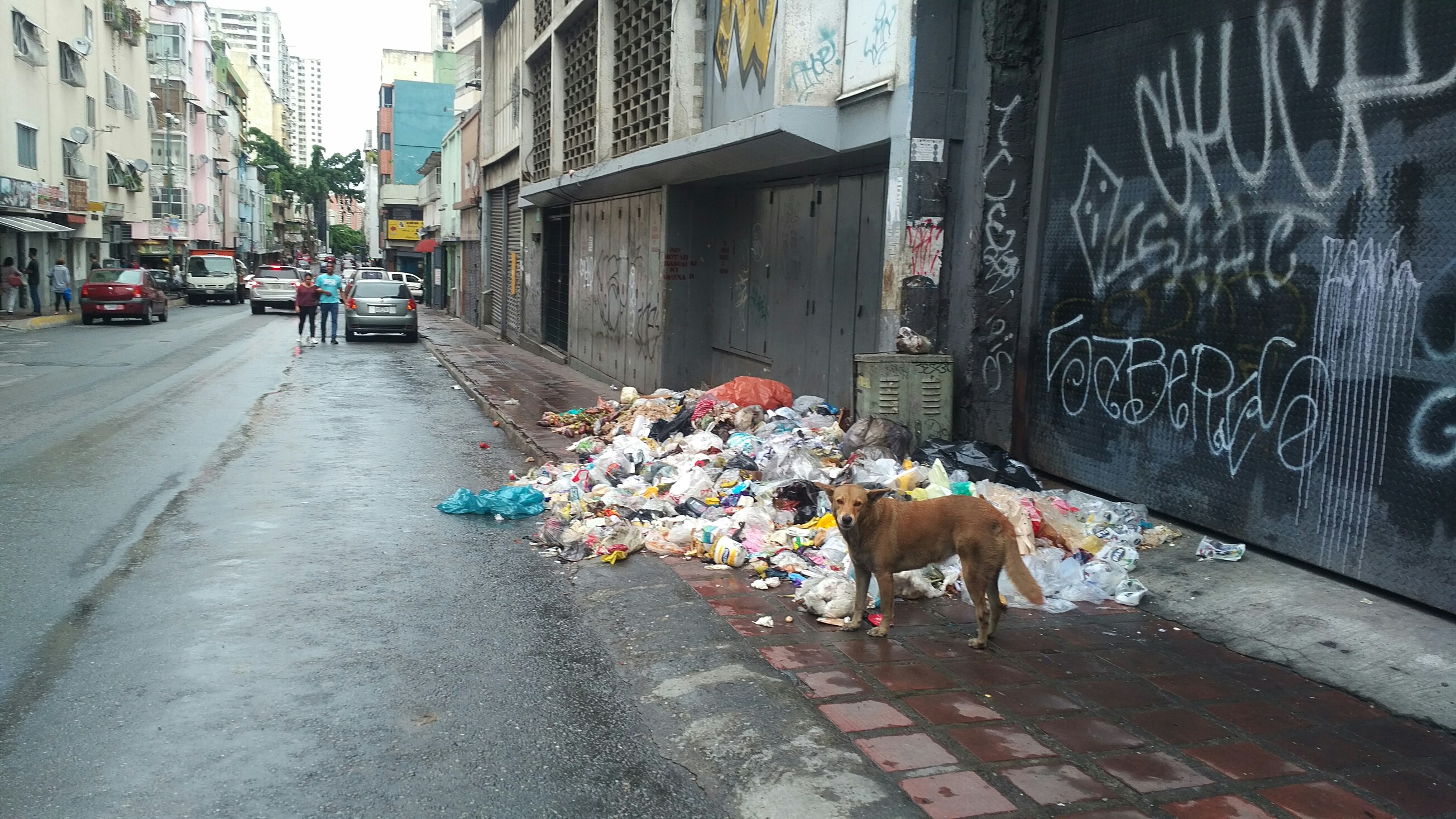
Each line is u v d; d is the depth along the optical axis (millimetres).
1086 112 7430
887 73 8523
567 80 20516
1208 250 6301
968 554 4789
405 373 19391
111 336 25203
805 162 10570
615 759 3758
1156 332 6734
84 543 6582
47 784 3469
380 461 10086
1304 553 5621
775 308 12414
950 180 8336
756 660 4629
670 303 14523
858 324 10266
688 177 13297
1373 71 5203
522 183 25094
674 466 8641
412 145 74750
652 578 6000
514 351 25125
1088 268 7422
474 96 47156
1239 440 6070
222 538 6832
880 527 4879
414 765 3664
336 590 5738
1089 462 7434
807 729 3887
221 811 3318
